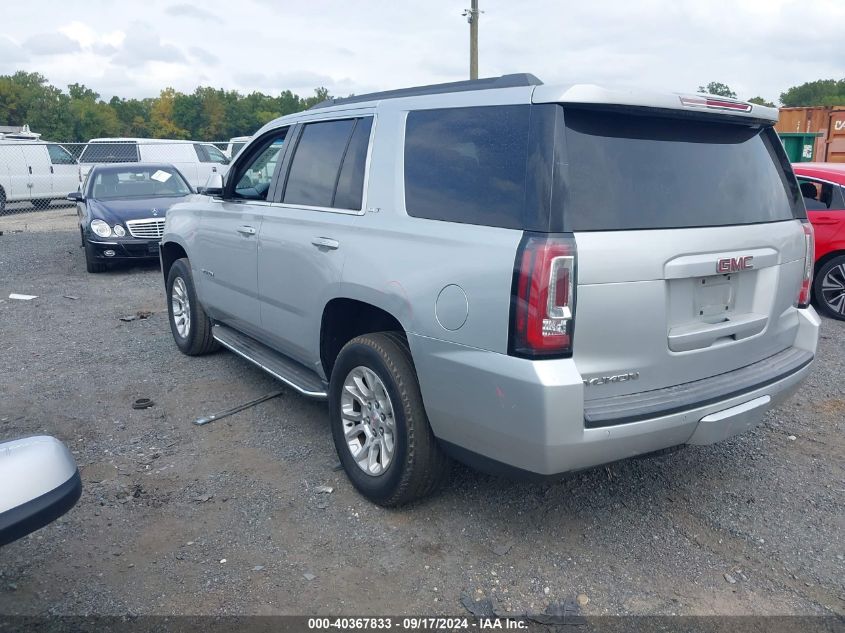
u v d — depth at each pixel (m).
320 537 3.53
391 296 3.47
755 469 4.24
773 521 3.68
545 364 2.82
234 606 3.03
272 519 3.70
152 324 7.72
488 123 3.22
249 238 4.88
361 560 3.34
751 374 3.43
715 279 3.29
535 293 2.81
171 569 3.29
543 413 2.81
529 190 2.93
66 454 2.62
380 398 3.70
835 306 7.78
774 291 3.55
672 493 3.96
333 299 3.97
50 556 3.39
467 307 3.06
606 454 2.95
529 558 3.36
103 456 4.44
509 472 3.09
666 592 3.12
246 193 5.23
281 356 5.00
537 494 3.93
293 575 3.23
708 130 3.41
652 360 3.08
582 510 3.78
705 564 3.32
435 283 3.22
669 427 3.04
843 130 15.27
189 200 6.26
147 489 4.02
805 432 4.77
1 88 95.19
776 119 3.64
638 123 3.16
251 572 3.26
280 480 4.11
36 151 21.28
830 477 4.14
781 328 3.71
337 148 4.21
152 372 6.03
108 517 3.73
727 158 3.45
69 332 7.40
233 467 4.28
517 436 2.92
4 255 12.88
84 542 3.50
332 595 3.10
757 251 3.41
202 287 5.79
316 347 4.24
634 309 2.97
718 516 3.72
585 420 2.86
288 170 4.65
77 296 9.27
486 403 3.02
